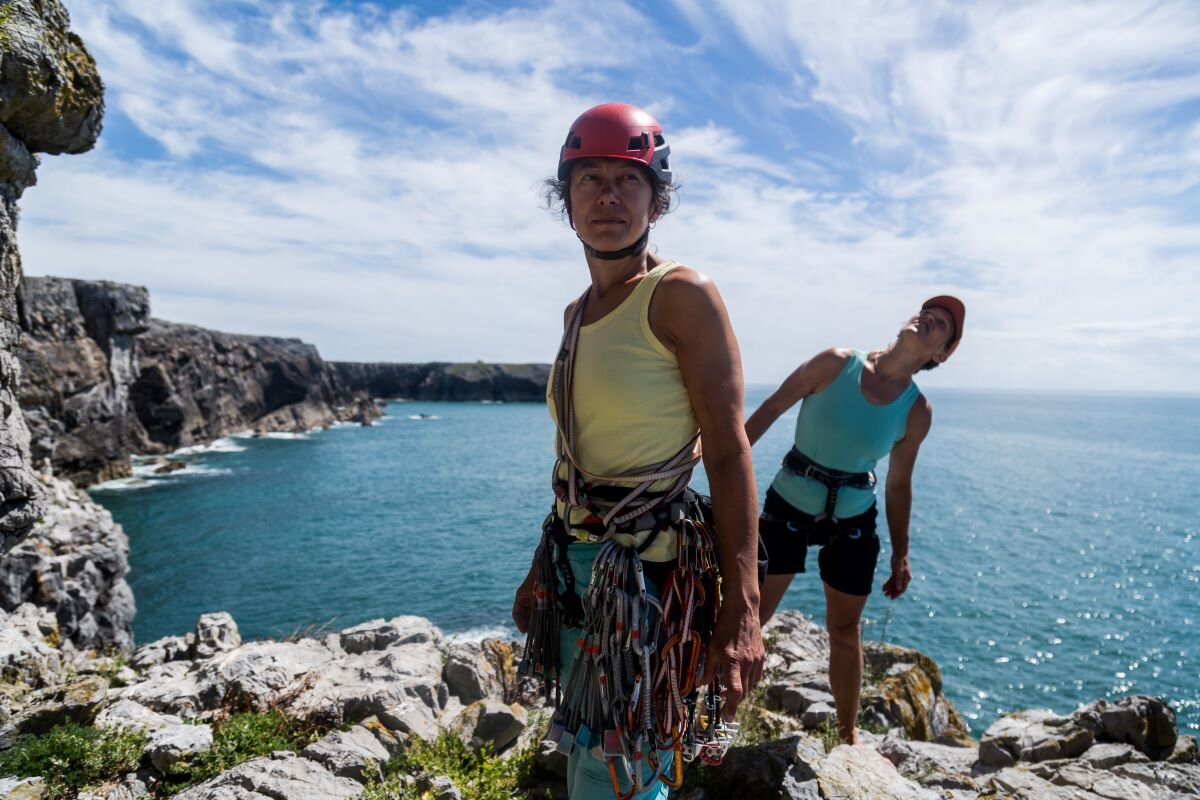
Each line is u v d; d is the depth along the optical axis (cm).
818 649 705
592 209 181
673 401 178
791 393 373
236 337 7775
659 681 167
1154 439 12688
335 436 8419
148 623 2166
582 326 186
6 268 568
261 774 350
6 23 529
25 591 860
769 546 385
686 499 181
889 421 361
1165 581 2983
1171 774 410
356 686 475
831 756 361
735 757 359
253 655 525
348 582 2598
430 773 369
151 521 3497
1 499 570
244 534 3372
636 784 169
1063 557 3422
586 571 186
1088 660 2066
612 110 182
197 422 6531
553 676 199
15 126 559
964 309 348
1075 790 385
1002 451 9756
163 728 416
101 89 609
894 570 410
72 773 370
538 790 379
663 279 174
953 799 366
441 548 3167
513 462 6625
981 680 1914
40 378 3728
